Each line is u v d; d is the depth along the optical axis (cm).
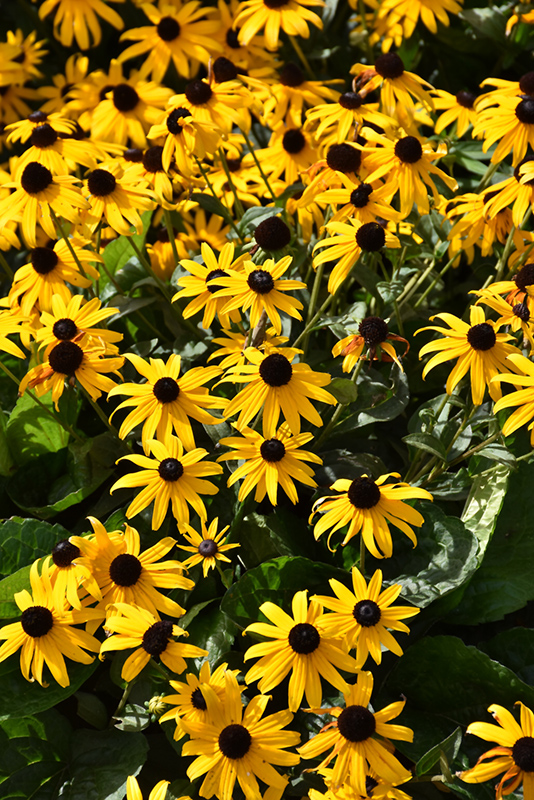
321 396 115
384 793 108
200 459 115
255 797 108
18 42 155
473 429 124
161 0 147
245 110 137
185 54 146
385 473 124
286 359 115
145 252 136
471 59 154
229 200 138
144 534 122
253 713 110
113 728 117
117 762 116
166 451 115
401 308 130
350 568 121
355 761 108
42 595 113
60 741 117
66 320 118
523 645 119
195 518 122
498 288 120
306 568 118
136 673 111
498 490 121
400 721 118
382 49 148
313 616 111
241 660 117
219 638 117
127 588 113
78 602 111
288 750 115
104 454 124
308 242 133
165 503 114
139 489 124
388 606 116
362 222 122
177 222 138
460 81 154
